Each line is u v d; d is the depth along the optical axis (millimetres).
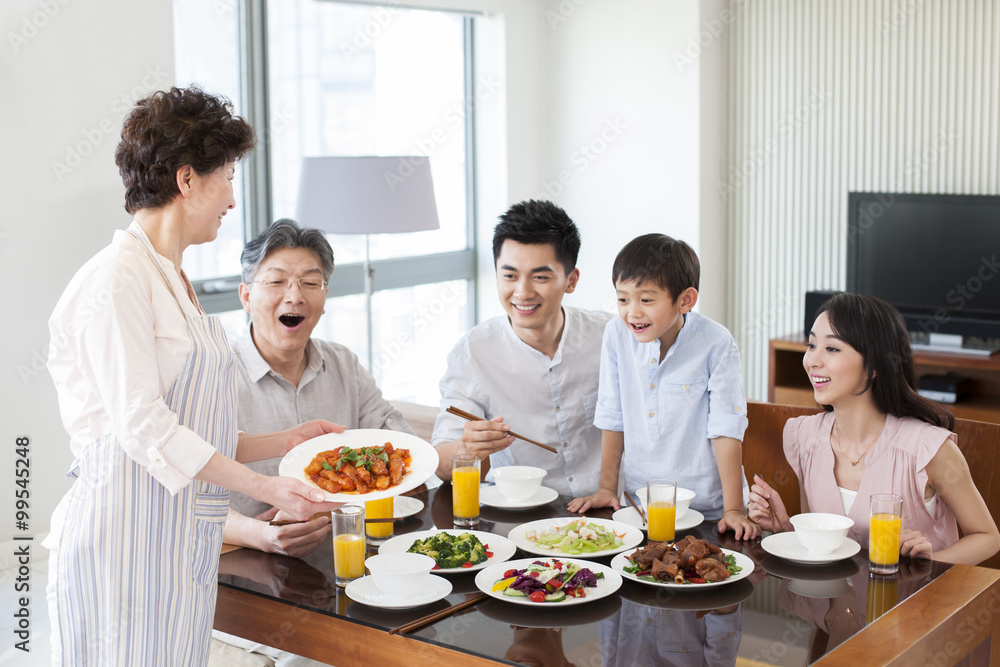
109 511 1468
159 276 1530
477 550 1668
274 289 2154
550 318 2311
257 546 1803
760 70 5000
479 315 5473
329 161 3883
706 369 2062
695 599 1510
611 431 2215
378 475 1704
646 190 5152
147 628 1491
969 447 2082
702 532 1849
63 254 3010
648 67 5031
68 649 1497
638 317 1944
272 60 4219
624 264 1944
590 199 5387
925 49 4516
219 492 1565
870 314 1896
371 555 1716
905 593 1523
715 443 2033
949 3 4418
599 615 1454
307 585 1608
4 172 2844
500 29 5125
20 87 2867
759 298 5184
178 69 3854
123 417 1427
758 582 1580
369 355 4344
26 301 2922
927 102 4547
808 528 1648
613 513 1948
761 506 1843
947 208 4465
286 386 2291
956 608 1460
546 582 1516
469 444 2010
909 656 1328
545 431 2404
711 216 5098
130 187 1554
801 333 4953
